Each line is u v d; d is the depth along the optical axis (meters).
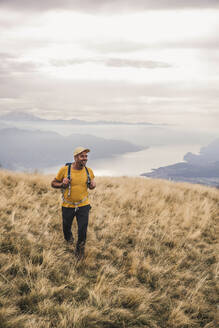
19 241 4.99
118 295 4.14
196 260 5.80
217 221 8.46
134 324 3.66
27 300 3.59
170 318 3.86
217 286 4.89
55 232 5.74
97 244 5.71
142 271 5.00
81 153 4.55
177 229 7.21
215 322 4.01
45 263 4.47
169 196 10.30
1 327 3.03
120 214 7.62
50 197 8.00
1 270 4.02
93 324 3.45
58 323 3.32
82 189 4.73
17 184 8.83
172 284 4.77
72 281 4.19
